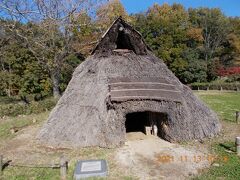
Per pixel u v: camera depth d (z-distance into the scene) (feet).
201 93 114.11
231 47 192.65
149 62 42.80
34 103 71.92
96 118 37.24
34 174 29.14
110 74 40.04
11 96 106.93
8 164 31.89
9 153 36.60
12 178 28.22
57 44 88.89
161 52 153.69
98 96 38.22
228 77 158.51
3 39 88.07
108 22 90.27
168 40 155.84
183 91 41.65
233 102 82.33
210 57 192.03
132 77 39.68
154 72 41.55
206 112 42.47
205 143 37.78
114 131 36.42
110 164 31.37
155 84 39.29
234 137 40.96
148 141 39.06
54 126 39.24
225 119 54.39
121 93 36.78
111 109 36.47
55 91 89.71
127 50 43.70
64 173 28.12
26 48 98.02
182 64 154.51
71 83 43.29
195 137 38.73
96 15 89.20
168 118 38.09
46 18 79.56
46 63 85.76
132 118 51.70
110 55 42.73
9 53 103.24
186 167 30.17
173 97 38.04
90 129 37.04
